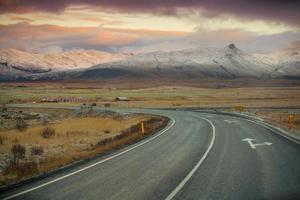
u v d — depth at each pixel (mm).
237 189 10133
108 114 56312
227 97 117875
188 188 10305
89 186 10734
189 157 15734
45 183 11234
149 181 11258
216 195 9555
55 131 34594
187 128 30344
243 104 77688
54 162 15672
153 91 182875
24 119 56188
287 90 187375
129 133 27734
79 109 69250
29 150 21500
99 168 13594
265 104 75188
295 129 27969
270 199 9188
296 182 10852
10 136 31688
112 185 10820
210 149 18062
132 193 9867
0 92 182625
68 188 10547
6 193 10125
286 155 15938
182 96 128875
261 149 17812
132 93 160875
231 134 25062
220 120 38438
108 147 19922
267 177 11555
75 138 27969
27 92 182500
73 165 14359
